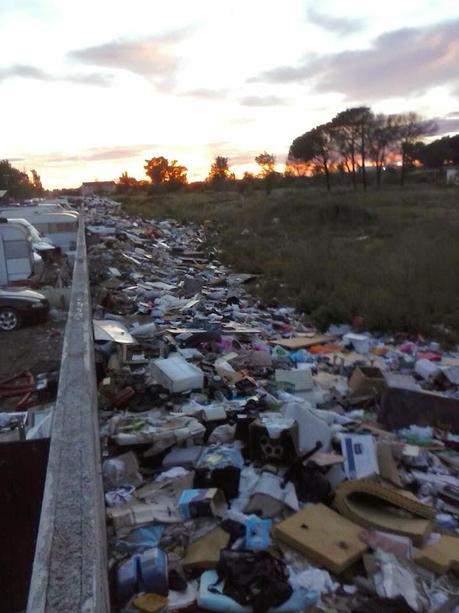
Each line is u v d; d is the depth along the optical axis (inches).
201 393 293.7
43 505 142.0
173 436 228.8
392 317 477.1
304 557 173.0
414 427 273.7
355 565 171.0
